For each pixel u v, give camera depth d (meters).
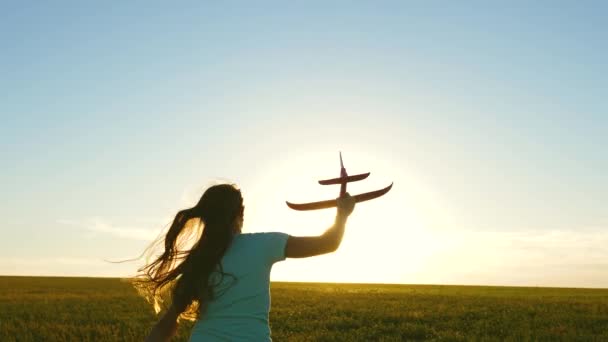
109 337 16.41
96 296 39.25
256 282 3.85
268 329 3.87
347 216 3.87
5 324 18.97
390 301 33.84
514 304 30.50
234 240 3.97
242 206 4.14
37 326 18.55
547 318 22.44
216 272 3.85
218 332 3.79
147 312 25.75
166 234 4.09
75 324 20.42
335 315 24.44
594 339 16.59
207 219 3.98
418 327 19.36
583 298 38.53
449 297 38.81
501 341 16.47
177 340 15.39
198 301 3.91
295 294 42.31
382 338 17.03
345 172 3.92
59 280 83.69
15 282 74.00
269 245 3.91
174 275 4.02
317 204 3.93
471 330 18.84
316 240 3.88
